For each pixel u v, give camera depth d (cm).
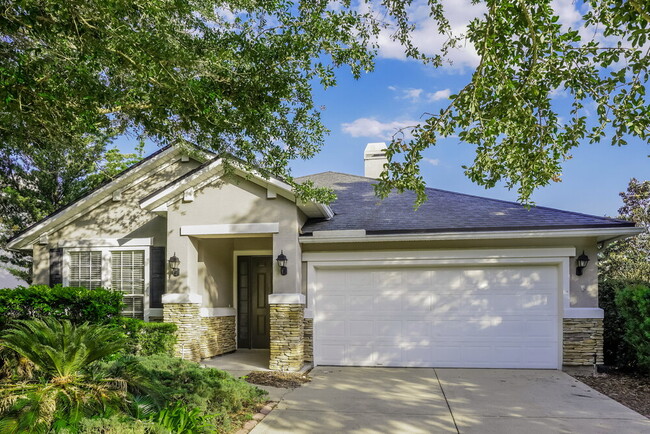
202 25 714
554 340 1104
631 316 1013
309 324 1159
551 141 565
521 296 1123
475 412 747
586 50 503
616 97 509
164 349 1124
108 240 1385
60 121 682
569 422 695
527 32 512
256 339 1430
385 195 596
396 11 657
